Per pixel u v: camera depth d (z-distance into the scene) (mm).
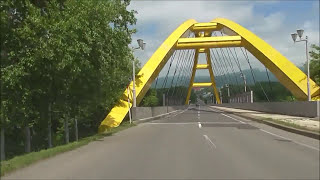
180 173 8969
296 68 44188
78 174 9008
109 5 18734
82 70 17016
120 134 21453
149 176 8648
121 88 33094
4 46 13586
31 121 16859
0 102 13562
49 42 13656
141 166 10055
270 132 21578
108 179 8383
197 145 15047
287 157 11562
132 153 12836
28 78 14578
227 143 15719
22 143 22766
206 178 8352
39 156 11555
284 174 8766
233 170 9320
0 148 13914
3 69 12984
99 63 18219
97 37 16906
